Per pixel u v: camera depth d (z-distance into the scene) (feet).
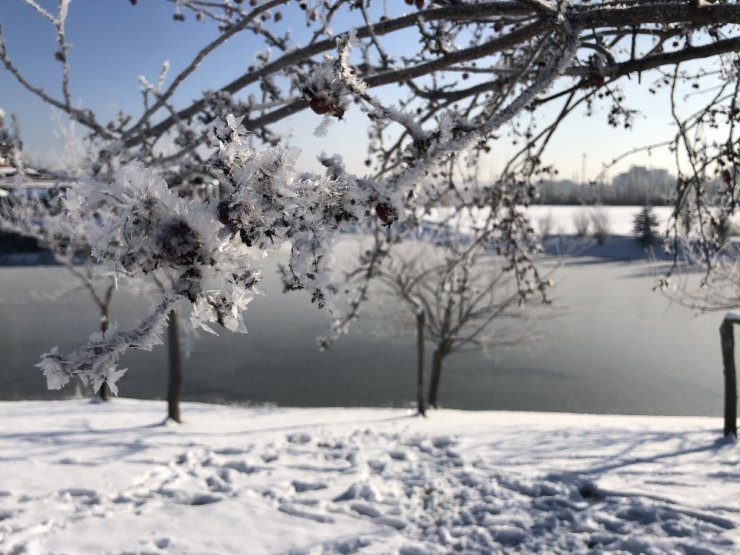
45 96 8.28
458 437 22.43
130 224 2.87
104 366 2.94
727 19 5.96
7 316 83.56
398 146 9.43
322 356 71.56
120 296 96.48
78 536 14.65
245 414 30.78
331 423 26.71
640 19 6.10
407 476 18.37
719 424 22.98
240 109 8.68
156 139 9.09
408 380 63.57
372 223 6.58
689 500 15.26
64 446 22.25
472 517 15.29
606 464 18.35
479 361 71.92
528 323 65.21
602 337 80.43
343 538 14.37
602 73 8.36
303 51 8.31
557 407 55.57
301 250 3.37
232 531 14.84
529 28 6.80
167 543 14.26
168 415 28.45
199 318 3.06
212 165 3.10
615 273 124.16
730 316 20.12
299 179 3.45
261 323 88.33
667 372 65.77
